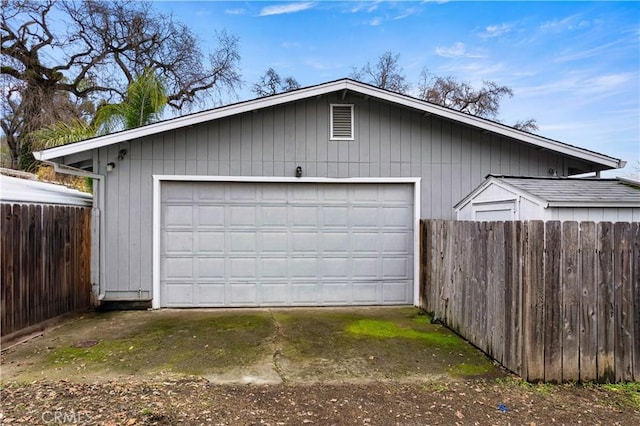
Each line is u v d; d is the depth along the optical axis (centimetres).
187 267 667
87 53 1773
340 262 691
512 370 380
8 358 419
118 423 276
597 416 297
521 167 714
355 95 685
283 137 677
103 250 645
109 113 941
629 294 364
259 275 678
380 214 698
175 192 665
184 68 1900
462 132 706
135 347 458
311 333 518
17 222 469
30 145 1514
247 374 379
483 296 444
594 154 693
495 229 417
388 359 422
